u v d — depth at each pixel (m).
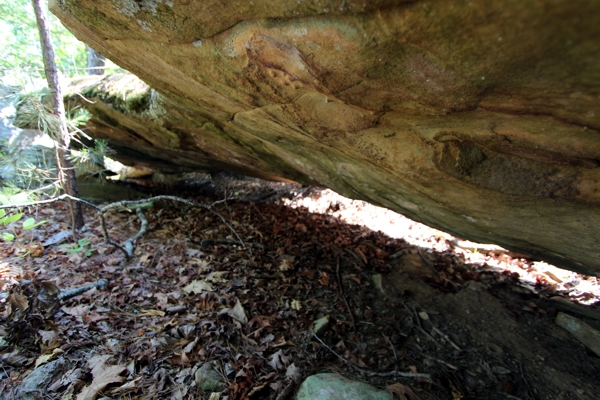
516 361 2.79
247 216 6.25
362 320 3.36
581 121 1.07
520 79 0.97
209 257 4.22
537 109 1.09
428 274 4.14
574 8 0.67
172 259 4.01
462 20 0.83
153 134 4.56
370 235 5.57
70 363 2.26
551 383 2.58
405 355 2.88
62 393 2.05
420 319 3.36
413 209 2.89
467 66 0.99
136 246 4.25
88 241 3.78
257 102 1.97
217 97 2.17
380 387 2.46
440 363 2.78
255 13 1.16
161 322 2.85
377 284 3.96
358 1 0.91
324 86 1.41
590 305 3.37
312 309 3.41
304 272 4.13
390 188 2.67
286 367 2.57
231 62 1.54
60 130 3.76
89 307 2.83
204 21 1.30
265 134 2.83
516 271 4.24
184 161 6.59
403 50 1.03
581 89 0.91
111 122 4.80
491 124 1.33
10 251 3.59
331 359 2.78
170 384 2.24
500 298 3.63
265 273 4.03
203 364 2.42
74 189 4.17
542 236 2.13
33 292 2.55
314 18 1.07
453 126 1.47
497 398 2.47
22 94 3.31
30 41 4.75
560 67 0.86
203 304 3.13
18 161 3.67
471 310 3.42
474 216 2.32
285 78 1.52
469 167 1.71
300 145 2.77
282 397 2.27
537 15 0.73
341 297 3.71
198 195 8.27
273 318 3.13
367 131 1.85
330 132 2.03
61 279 3.22
